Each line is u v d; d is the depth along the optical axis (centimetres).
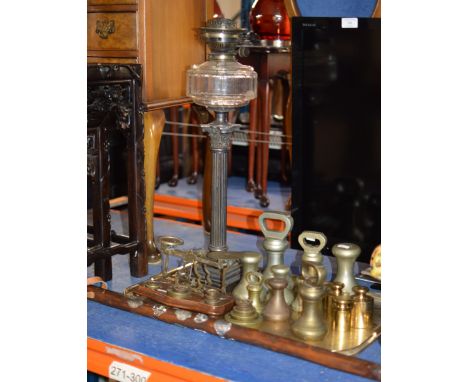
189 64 230
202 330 170
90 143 193
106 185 198
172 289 179
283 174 345
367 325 167
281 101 348
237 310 169
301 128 207
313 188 210
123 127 199
